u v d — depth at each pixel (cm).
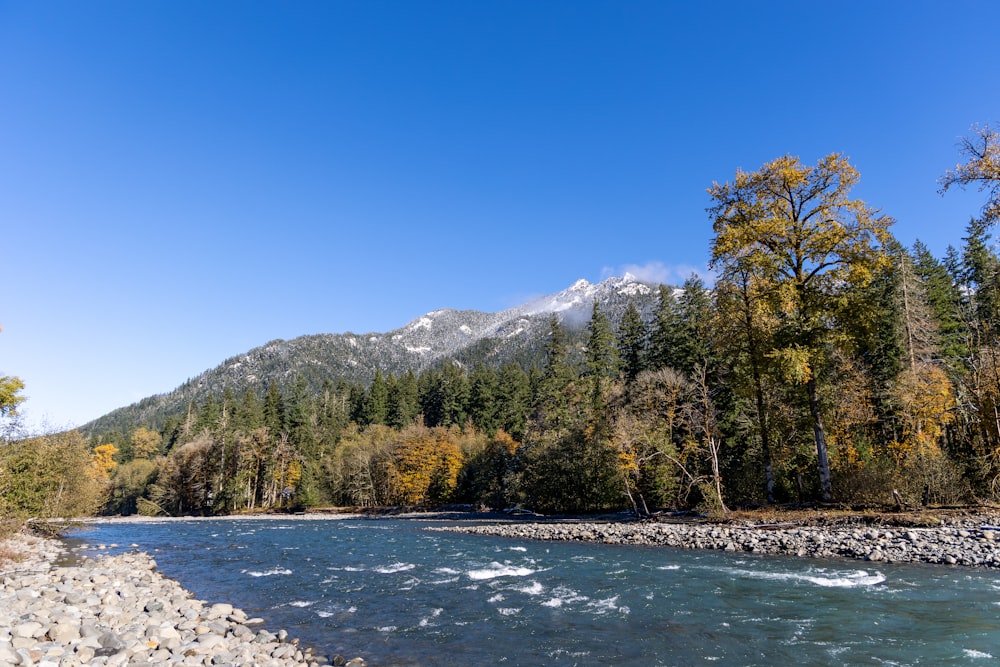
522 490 5653
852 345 2586
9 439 2573
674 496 3609
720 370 3750
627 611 1323
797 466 3083
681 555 2183
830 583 1516
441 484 7188
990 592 1358
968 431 2659
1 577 1709
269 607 1494
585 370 6309
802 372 2462
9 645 880
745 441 3747
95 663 864
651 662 964
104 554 2784
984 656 933
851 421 2972
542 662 984
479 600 1507
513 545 2794
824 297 2594
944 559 1741
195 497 8619
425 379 12356
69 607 1246
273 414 10412
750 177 2708
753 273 2702
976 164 2066
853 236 2488
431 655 1042
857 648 991
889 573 1616
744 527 2522
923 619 1154
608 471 4194
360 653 1061
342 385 13362
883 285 3738
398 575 1964
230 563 2448
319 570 2159
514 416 8819
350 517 6919
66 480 3744
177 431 11725
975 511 2128
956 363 3497
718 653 995
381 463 7638
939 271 4753
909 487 2386
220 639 1072
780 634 1091
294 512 8050
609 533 2839
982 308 3750
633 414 3794
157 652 975
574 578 1767
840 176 2539
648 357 5066
